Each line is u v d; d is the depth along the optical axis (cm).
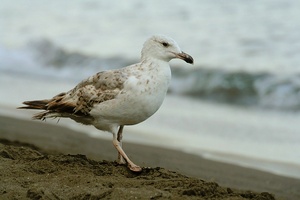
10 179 798
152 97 868
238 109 1798
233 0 2847
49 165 859
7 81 2100
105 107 865
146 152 1259
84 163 891
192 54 2202
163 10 2808
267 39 2303
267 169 1180
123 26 2658
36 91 1938
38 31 2677
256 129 1533
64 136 1345
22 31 2677
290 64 2047
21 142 1202
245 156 1278
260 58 2127
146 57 890
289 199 970
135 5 2919
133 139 1397
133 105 862
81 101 880
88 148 1230
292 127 1559
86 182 786
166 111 1719
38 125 1458
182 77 2028
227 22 2553
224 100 1912
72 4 3052
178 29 2533
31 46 2473
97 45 2439
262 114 1733
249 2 2809
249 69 2009
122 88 858
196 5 2844
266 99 1859
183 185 791
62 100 899
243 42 2298
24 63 2359
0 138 1212
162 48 885
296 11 2625
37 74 2252
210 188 778
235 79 1961
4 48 2462
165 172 858
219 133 1485
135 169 868
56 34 2608
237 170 1154
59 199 737
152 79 869
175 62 2119
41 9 3039
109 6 2945
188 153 1274
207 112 1733
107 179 805
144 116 885
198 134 1470
